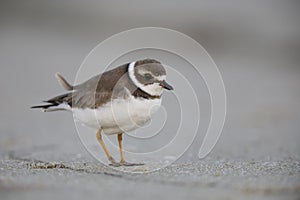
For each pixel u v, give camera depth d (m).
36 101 17.05
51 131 13.62
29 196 6.18
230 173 7.93
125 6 29.33
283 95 19.20
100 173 7.88
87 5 30.00
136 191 6.49
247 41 26.50
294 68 23.95
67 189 6.52
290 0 31.25
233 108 17.19
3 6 29.53
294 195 6.44
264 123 15.02
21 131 13.57
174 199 6.13
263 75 22.48
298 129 14.16
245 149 11.30
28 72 20.81
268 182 7.12
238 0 30.81
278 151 10.97
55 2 30.41
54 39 26.11
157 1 29.88
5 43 25.09
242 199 6.20
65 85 9.43
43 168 8.44
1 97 17.48
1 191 6.40
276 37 26.84
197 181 7.20
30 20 28.52
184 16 27.73
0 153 10.78
